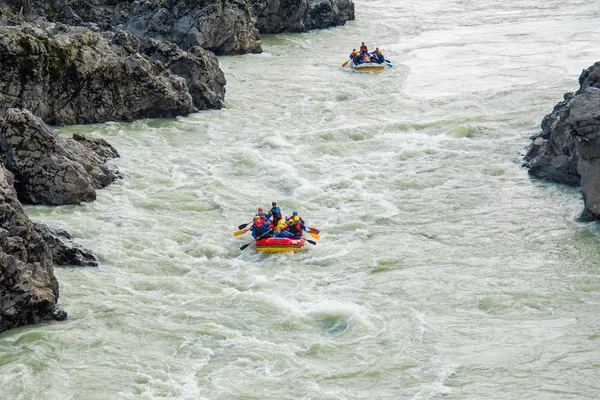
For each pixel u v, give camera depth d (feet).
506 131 510.99
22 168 390.83
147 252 354.13
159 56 572.10
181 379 261.65
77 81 511.81
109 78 520.83
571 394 251.19
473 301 313.32
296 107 576.20
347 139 510.58
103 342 280.31
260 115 557.74
